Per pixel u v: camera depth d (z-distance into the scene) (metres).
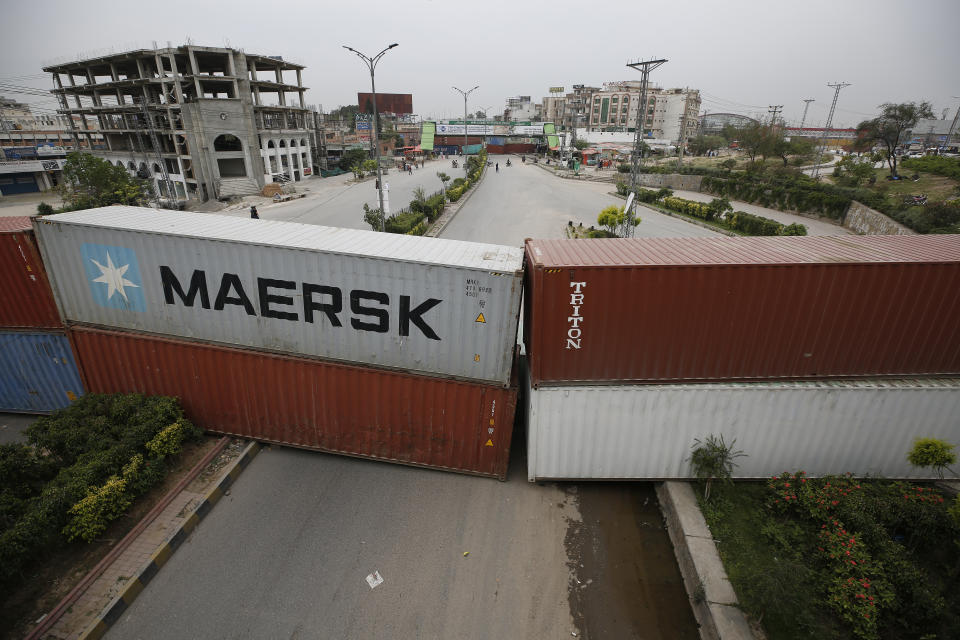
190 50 41.00
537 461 8.92
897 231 26.12
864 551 7.09
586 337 7.96
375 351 8.79
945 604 6.34
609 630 6.66
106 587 6.80
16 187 51.19
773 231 29.30
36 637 6.09
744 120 148.88
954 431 8.52
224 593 6.95
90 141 56.22
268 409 9.65
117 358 9.91
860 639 6.19
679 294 7.71
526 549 7.91
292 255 8.40
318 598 6.93
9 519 7.16
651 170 58.69
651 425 8.59
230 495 8.83
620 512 8.77
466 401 8.74
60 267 9.47
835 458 8.78
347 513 8.51
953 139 85.50
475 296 7.96
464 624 6.65
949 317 7.93
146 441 8.95
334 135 91.75
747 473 8.94
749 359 8.16
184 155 43.59
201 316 9.27
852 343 8.07
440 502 8.84
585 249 8.73
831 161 68.06
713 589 6.90
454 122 99.25
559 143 91.81
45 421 9.23
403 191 47.09
